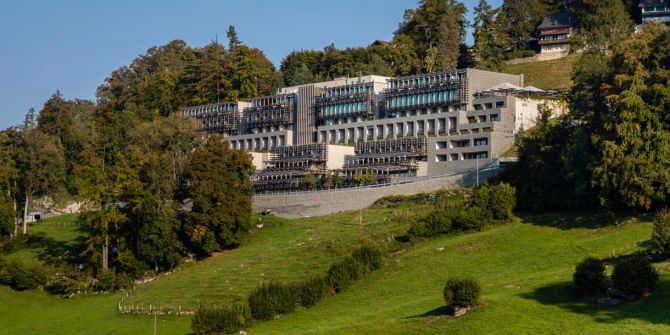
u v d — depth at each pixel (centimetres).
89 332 14088
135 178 18925
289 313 12125
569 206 15662
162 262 18125
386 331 9931
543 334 8962
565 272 11506
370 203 19812
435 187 19062
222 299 14625
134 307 15150
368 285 13200
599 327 8931
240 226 18738
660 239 11256
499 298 10325
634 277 9638
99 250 18938
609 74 15700
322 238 17612
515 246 13925
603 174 14250
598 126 15438
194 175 18888
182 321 13838
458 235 15525
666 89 14300
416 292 12269
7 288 17912
